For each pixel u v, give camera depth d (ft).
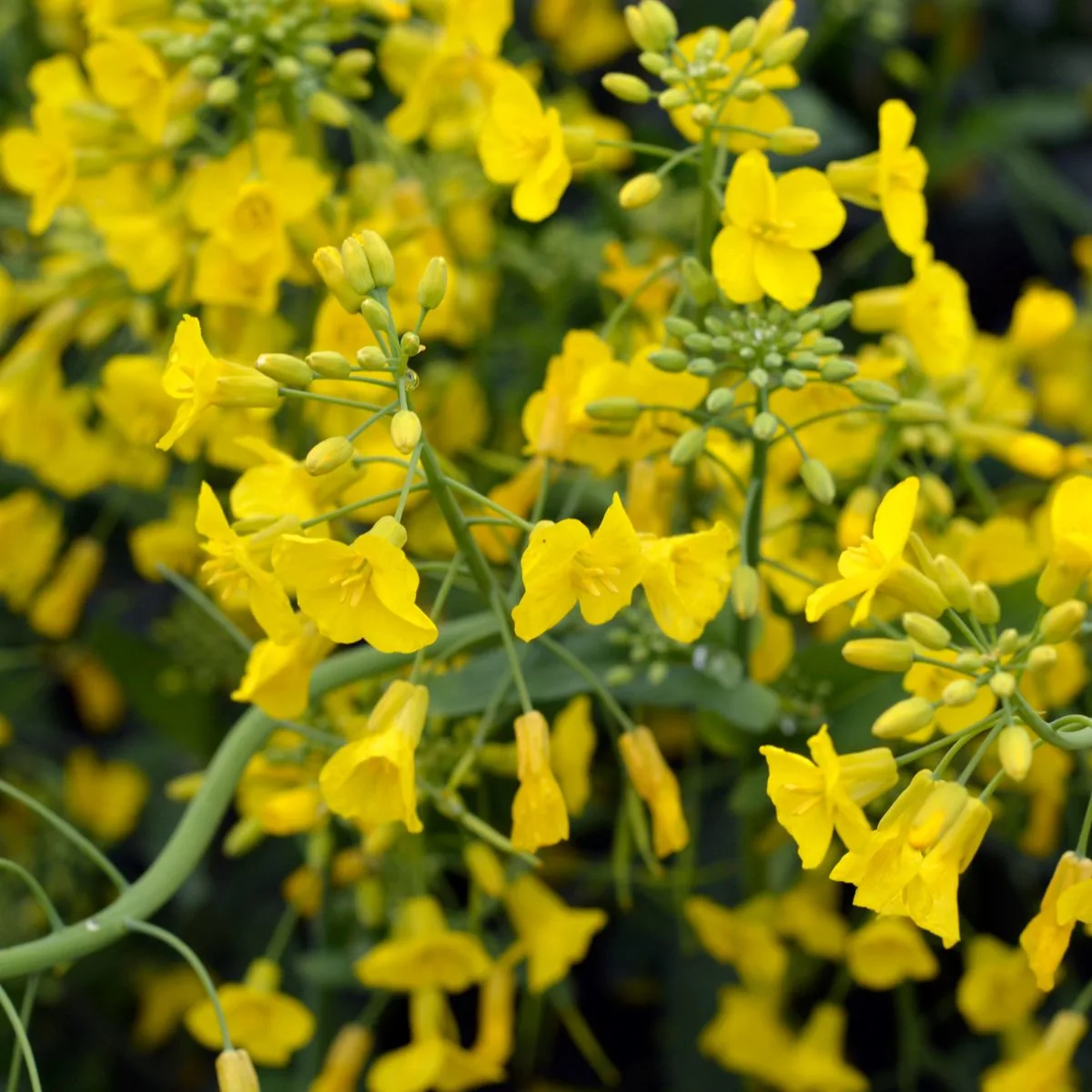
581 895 2.03
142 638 1.97
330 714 1.79
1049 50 2.48
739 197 1.65
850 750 1.75
